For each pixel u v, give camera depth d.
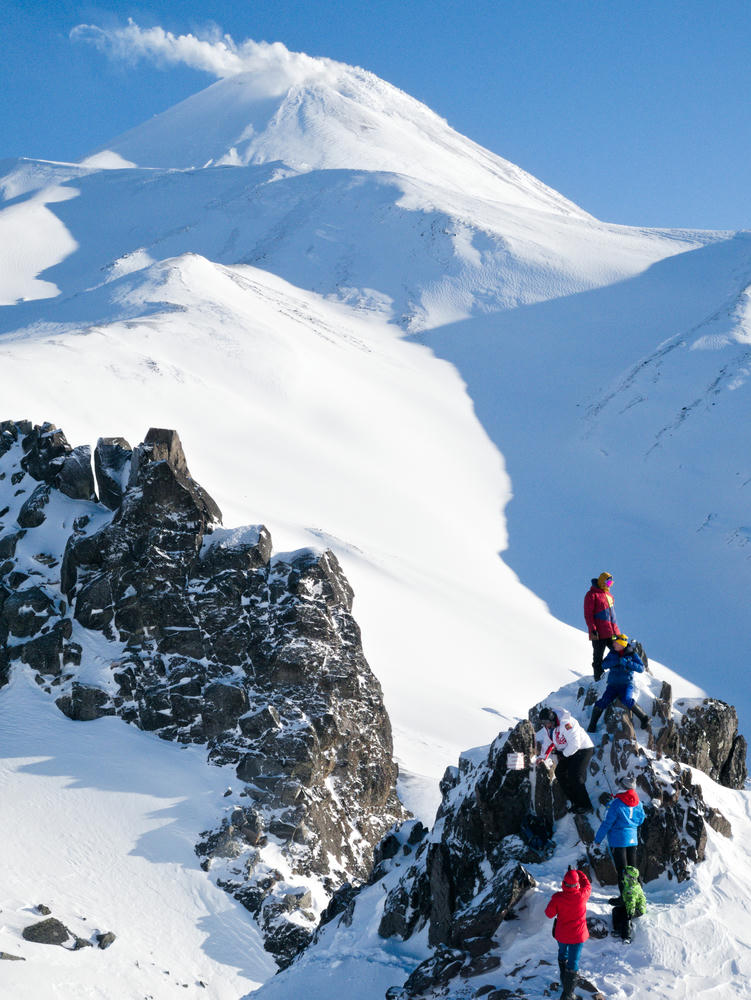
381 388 147.88
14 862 21.30
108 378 105.44
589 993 9.12
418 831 15.26
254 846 23.83
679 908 10.11
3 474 32.56
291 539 77.62
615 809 10.27
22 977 17.69
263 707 27.05
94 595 28.11
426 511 108.44
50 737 25.75
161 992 18.98
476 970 9.90
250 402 118.12
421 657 63.38
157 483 29.09
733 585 106.75
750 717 78.81
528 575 102.69
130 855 22.59
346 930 13.12
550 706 13.65
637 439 142.25
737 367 150.88
